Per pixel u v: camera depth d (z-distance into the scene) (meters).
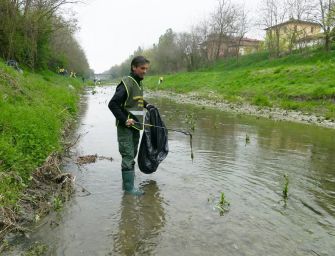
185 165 6.95
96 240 3.99
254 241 4.09
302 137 10.98
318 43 45.88
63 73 45.31
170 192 5.48
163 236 4.12
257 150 8.65
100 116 14.30
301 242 4.12
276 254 3.83
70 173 5.84
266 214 4.84
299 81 24.72
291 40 47.78
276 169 7.00
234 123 13.74
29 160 5.56
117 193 5.36
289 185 6.08
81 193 5.31
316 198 5.53
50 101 12.24
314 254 3.87
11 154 5.26
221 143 9.33
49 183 5.54
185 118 14.80
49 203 4.79
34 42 28.89
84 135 9.70
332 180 6.46
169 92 39.50
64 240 3.95
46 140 6.50
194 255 3.75
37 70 30.50
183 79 47.88
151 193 5.41
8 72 11.54
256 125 13.39
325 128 13.41
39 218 4.41
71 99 15.56
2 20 25.56
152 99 28.16
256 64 47.75
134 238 4.06
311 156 8.27
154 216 4.64
